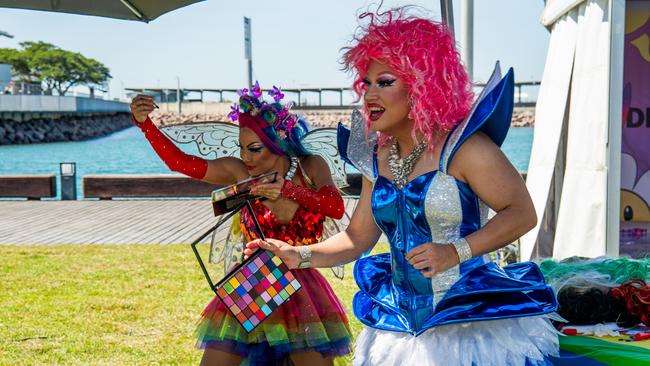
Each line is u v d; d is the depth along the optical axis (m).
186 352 4.94
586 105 6.08
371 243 2.76
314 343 3.04
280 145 3.18
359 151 2.61
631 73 8.65
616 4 5.70
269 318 3.02
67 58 124.25
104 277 7.43
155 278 7.36
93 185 14.99
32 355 4.89
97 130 91.19
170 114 89.88
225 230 3.42
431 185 2.31
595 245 5.90
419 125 2.22
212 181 3.41
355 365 2.58
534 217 2.26
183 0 3.88
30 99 68.06
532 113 79.88
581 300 3.01
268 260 2.74
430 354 2.32
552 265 3.63
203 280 7.25
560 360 2.62
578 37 6.30
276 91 3.22
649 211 8.77
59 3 3.98
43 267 8.01
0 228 11.30
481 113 2.22
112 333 5.41
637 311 3.00
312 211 3.15
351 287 6.62
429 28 2.26
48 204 14.48
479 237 2.19
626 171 8.74
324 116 80.19
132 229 11.03
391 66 2.25
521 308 2.29
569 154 6.41
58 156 43.91
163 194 15.02
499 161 2.25
